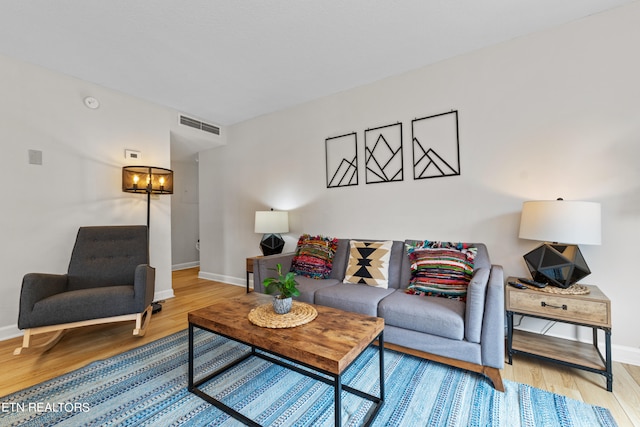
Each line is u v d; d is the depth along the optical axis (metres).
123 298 2.19
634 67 1.90
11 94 2.44
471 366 1.72
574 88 2.08
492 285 1.69
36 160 2.57
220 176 4.42
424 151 2.68
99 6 1.87
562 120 2.12
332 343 1.31
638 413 1.45
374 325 1.53
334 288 2.36
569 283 1.86
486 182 2.40
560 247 1.95
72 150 2.79
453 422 1.40
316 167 3.38
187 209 5.61
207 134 4.08
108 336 2.38
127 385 1.70
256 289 2.73
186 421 1.41
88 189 2.90
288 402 1.56
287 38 2.24
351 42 2.30
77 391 1.64
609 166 1.98
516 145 2.28
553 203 1.82
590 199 2.03
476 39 2.29
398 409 1.50
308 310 1.72
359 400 1.57
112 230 2.73
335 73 2.79
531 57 2.22
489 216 2.39
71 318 2.03
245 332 1.44
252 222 4.03
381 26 2.11
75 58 2.48
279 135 3.72
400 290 2.35
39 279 2.07
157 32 2.14
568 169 2.10
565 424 1.38
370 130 2.98
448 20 2.05
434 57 2.54
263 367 1.92
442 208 2.59
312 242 2.94
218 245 4.45
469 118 2.47
